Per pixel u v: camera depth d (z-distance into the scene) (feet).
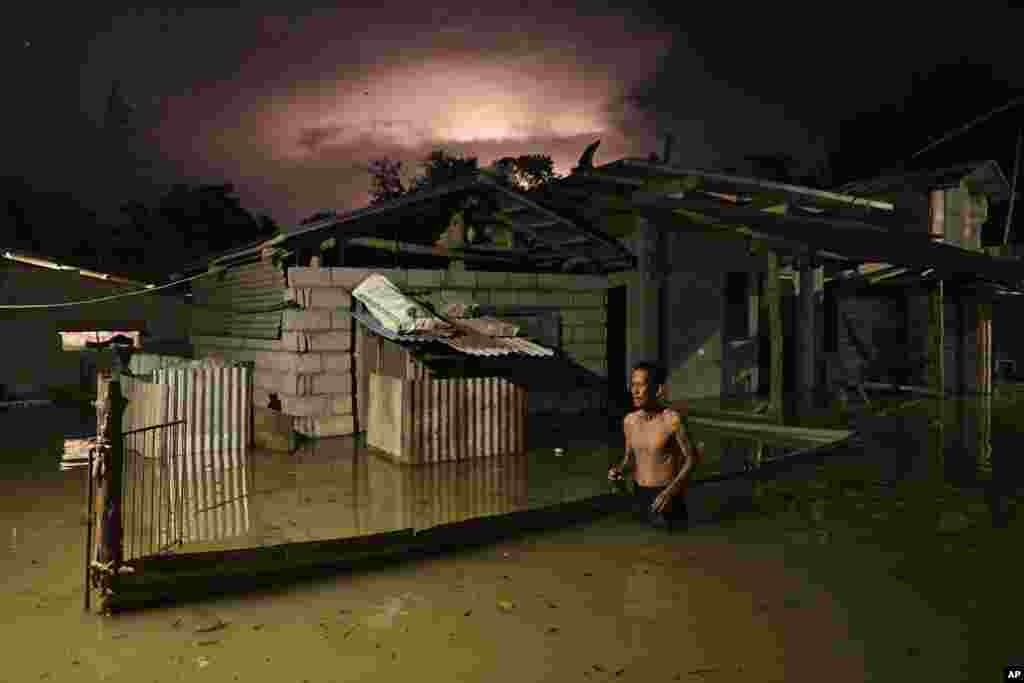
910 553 20.54
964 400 57.93
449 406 36.32
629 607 16.74
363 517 25.66
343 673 13.62
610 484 30.86
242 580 18.80
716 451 38.19
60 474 33.50
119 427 17.69
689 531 23.06
